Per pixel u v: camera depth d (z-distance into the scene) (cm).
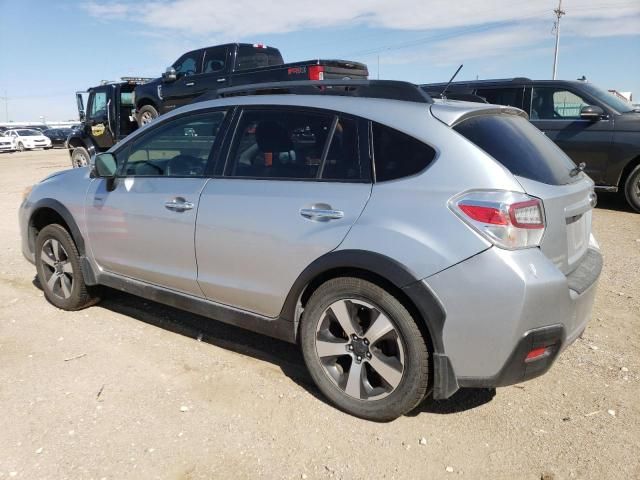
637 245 652
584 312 292
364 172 295
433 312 265
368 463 268
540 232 264
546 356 269
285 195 316
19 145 3672
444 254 262
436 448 279
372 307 287
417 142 285
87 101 1524
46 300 493
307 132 321
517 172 271
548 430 293
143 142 402
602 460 268
